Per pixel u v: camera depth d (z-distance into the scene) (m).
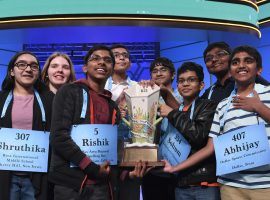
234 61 2.18
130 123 2.35
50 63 2.90
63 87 2.08
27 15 6.76
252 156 2.01
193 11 6.91
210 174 2.28
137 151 2.25
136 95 2.34
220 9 7.08
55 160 2.01
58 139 1.95
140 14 6.69
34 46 9.30
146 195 2.72
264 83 2.51
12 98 2.29
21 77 2.30
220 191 2.21
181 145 2.38
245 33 7.41
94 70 2.15
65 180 1.97
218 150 2.13
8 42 8.73
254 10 7.59
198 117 2.34
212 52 2.90
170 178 2.62
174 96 2.93
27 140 2.19
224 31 7.22
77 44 9.20
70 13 6.65
